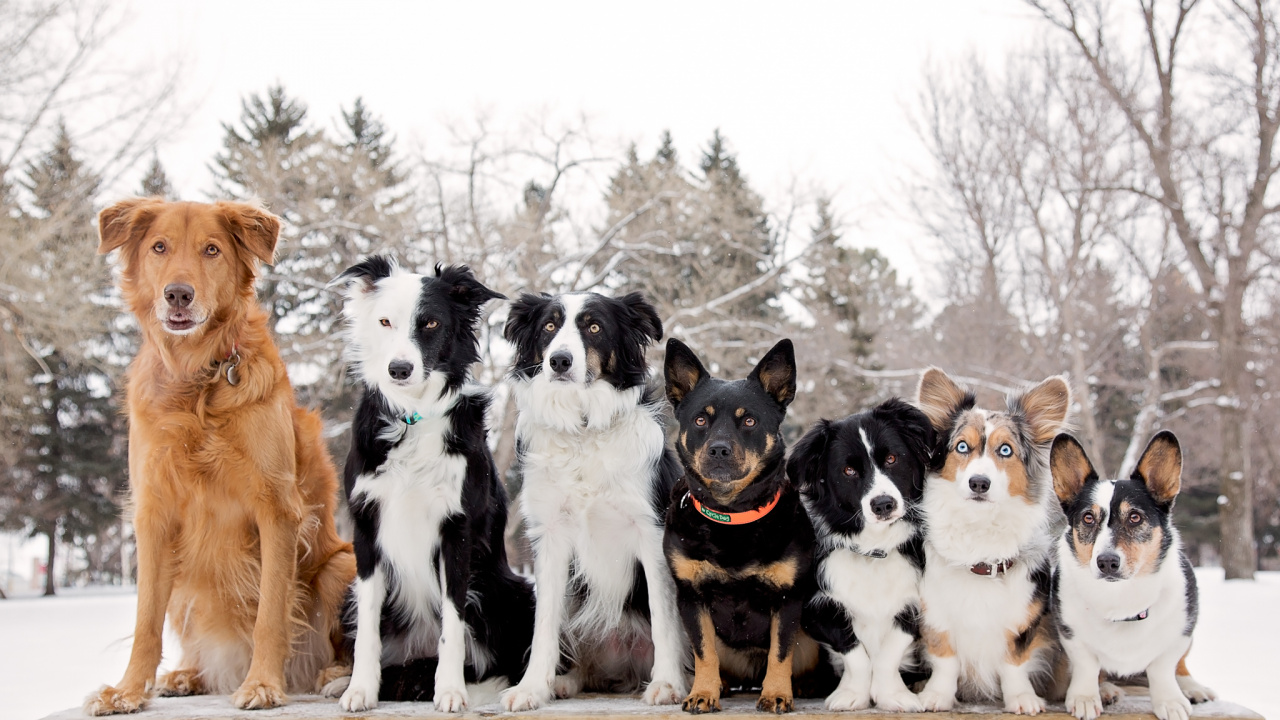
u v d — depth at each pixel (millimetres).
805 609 4074
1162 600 3584
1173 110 21578
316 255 19844
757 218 23781
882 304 30719
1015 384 21156
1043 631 3926
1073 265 21984
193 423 4082
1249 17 20453
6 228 16875
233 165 20594
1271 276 21078
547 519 4344
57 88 16844
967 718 3588
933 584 3881
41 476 30453
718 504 3869
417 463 4047
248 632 4453
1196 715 3629
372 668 3920
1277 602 12258
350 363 4324
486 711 3686
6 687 6258
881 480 3877
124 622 11766
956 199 24000
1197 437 30875
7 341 18000
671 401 4316
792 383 4160
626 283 22969
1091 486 3779
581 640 4555
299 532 4523
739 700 4062
